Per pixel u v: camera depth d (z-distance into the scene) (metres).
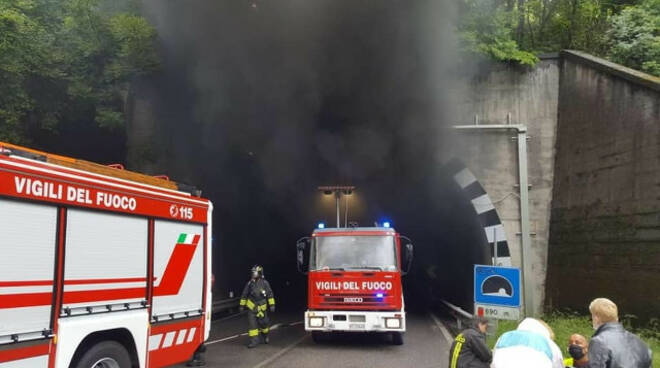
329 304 10.44
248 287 10.66
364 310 10.33
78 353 4.84
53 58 12.48
